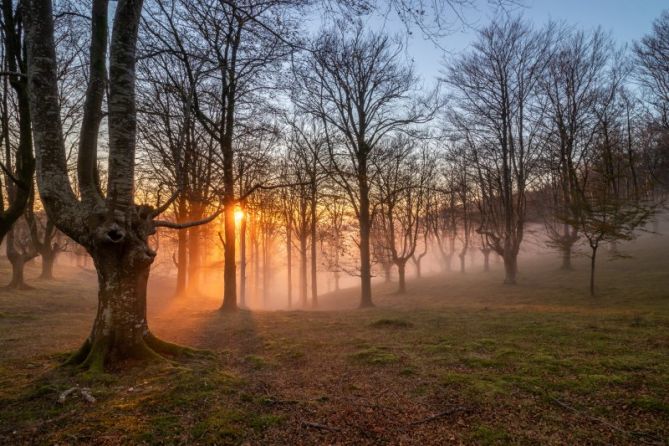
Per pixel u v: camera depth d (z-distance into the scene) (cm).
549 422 430
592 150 2778
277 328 1126
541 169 3103
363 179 2166
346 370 653
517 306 1755
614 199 1853
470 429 417
